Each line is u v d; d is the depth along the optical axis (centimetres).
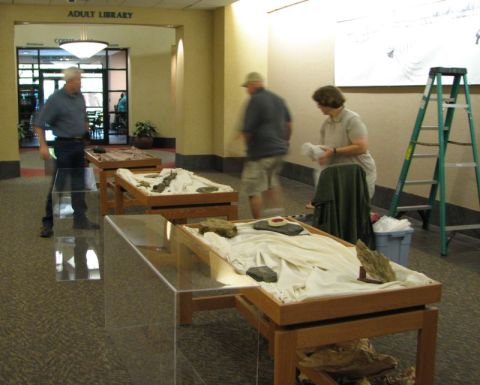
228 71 905
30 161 1078
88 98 1398
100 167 575
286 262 259
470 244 502
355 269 255
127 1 848
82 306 345
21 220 573
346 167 334
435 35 552
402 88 609
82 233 426
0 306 345
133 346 257
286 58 864
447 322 332
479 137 514
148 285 229
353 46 682
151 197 395
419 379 231
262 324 255
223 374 253
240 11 898
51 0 822
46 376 263
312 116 800
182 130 963
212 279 215
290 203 686
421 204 584
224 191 416
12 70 843
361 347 236
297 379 249
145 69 1353
